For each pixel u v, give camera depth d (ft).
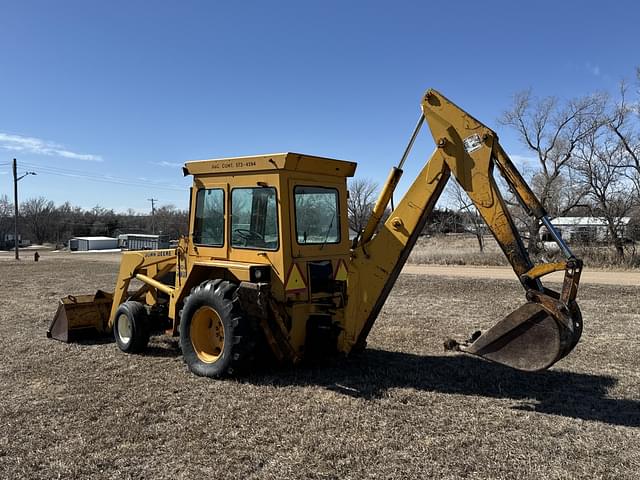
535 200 15.24
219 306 18.24
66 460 12.35
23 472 11.80
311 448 12.86
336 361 20.57
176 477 11.54
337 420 14.62
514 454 12.52
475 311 33.27
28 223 261.24
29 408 15.80
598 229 73.67
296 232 18.33
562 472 11.64
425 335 26.12
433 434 13.70
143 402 16.24
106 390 17.46
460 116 16.47
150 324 22.84
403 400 16.26
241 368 18.20
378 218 19.21
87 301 26.13
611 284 45.83
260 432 13.83
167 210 269.44
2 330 28.32
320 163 18.84
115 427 14.25
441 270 67.41
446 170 17.19
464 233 108.06
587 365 20.18
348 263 19.67
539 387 17.58
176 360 21.34
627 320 29.07
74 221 268.00
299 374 18.90
